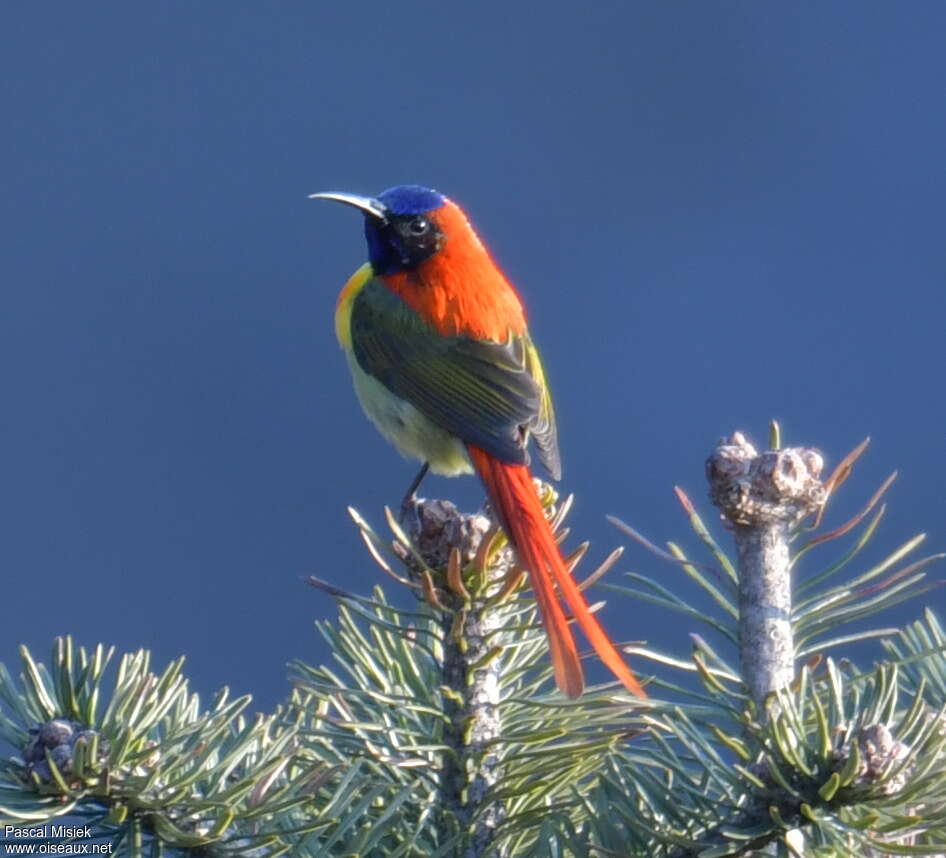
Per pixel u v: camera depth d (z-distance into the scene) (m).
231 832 5.72
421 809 6.29
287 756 5.75
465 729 6.35
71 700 5.66
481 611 6.60
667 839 5.46
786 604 6.61
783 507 6.59
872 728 5.24
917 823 5.11
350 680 6.93
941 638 6.73
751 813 5.52
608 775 6.02
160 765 5.64
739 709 6.30
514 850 6.16
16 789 5.50
